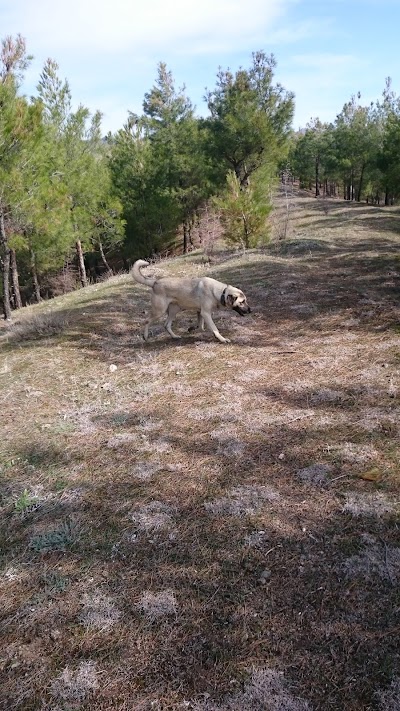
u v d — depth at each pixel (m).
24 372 6.09
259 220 14.90
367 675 2.11
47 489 3.62
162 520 3.17
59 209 12.38
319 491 3.34
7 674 2.23
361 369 5.25
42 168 11.20
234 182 14.91
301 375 5.27
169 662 2.23
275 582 2.63
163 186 19.44
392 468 3.51
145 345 6.82
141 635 2.38
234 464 3.74
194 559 2.83
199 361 5.98
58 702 2.09
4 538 3.14
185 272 12.50
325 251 13.15
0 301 19.62
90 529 3.15
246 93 16.03
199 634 2.36
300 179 38.28
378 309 7.41
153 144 19.83
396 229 16.83
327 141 33.41
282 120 16.75
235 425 4.32
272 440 4.03
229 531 3.03
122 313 8.61
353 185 32.53
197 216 19.88
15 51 9.59
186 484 3.54
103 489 3.56
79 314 8.74
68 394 5.37
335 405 4.52
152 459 3.91
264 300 8.62
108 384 5.52
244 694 2.05
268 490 3.38
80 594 2.65
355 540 2.88
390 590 2.53
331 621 2.38
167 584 2.67
